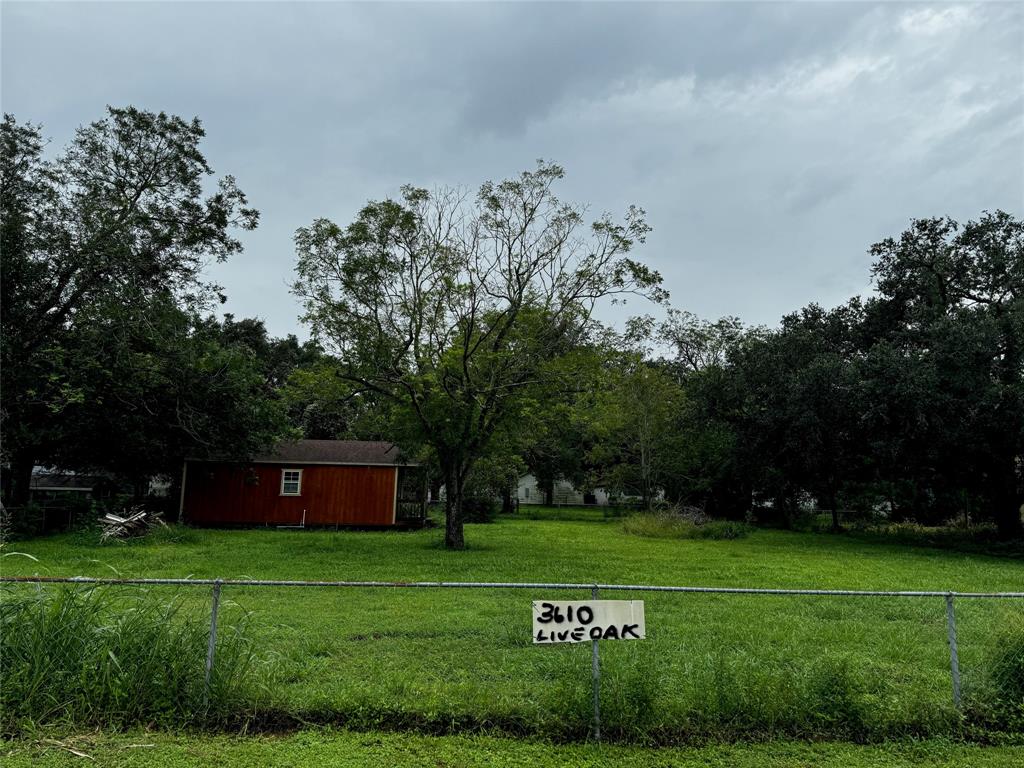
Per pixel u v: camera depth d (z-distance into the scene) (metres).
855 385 26.61
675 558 20.30
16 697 5.29
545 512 53.31
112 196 22.84
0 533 19.12
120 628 5.65
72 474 36.62
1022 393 23.53
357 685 6.17
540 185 22.14
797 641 8.83
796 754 5.18
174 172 23.86
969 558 22.70
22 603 5.78
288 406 30.81
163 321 23.98
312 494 31.12
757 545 26.50
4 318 21.03
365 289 20.73
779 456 31.89
